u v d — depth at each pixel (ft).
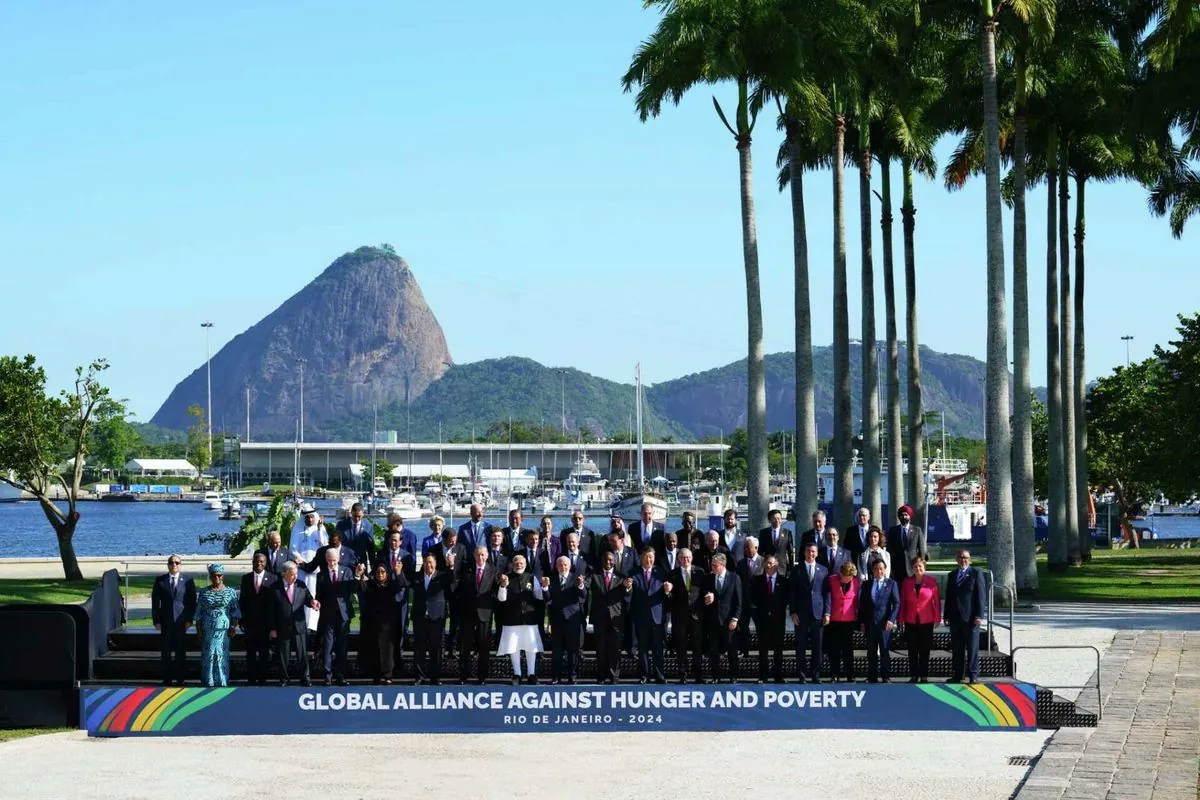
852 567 72.90
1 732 69.97
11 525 501.15
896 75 146.72
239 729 69.21
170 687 70.08
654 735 68.64
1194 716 67.97
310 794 54.29
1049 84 153.89
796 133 137.39
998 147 124.36
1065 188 190.08
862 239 163.94
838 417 149.07
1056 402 175.42
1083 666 82.58
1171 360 197.57
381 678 73.67
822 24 128.36
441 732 69.67
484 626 73.82
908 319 179.83
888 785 55.31
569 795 53.88
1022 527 131.23
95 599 76.95
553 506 542.57
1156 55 126.41
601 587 73.41
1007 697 68.54
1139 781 53.93
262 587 72.90
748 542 75.61
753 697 69.92
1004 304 122.62
